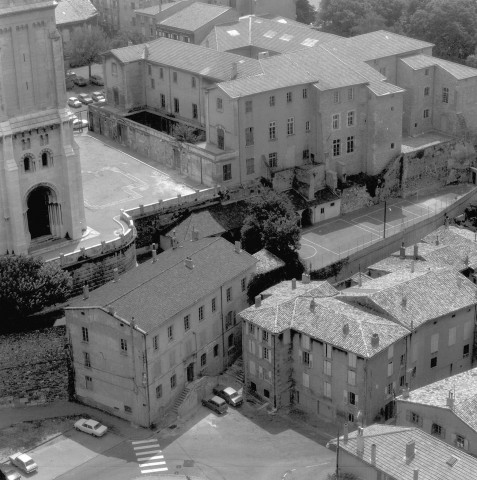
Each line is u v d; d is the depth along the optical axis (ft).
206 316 581.12
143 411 554.46
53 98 629.10
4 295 577.43
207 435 550.36
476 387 508.53
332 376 547.49
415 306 561.02
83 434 551.59
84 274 627.87
